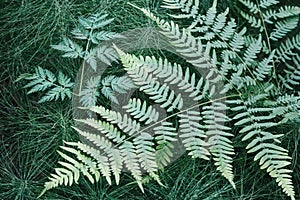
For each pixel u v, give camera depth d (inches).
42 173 79.3
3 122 81.6
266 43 90.0
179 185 79.5
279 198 79.6
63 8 85.0
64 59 83.8
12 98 83.0
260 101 79.2
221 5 90.3
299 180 80.4
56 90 77.2
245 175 80.0
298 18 84.0
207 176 79.7
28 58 84.5
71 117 81.0
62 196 77.3
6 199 77.2
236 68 75.9
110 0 86.7
